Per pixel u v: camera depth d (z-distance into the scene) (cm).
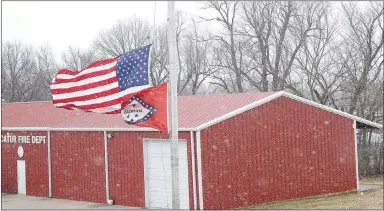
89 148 2173
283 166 2053
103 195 2112
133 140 2006
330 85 3706
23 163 2495
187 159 1833
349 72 3681
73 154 2245
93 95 1381
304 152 2136
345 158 2295
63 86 1448
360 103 3541
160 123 1268
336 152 2259
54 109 2755
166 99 1268
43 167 2389
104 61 1379
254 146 1959
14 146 2550
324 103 3694
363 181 2866
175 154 1195
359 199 2094
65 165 2281
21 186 2505
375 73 3719
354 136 2341
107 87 1356
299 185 2105
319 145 2197
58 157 2316
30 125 2477
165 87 1271
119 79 1335
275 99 2050
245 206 1908
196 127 1786
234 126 1903
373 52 3772
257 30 4272
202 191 1789
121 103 1324
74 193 2236
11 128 2533
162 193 1923
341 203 1986
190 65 4669
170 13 1195
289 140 2084
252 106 1948
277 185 2027
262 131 1992
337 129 2275
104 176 2111
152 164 1955
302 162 2125
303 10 4119
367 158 3186
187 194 1839
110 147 2092
